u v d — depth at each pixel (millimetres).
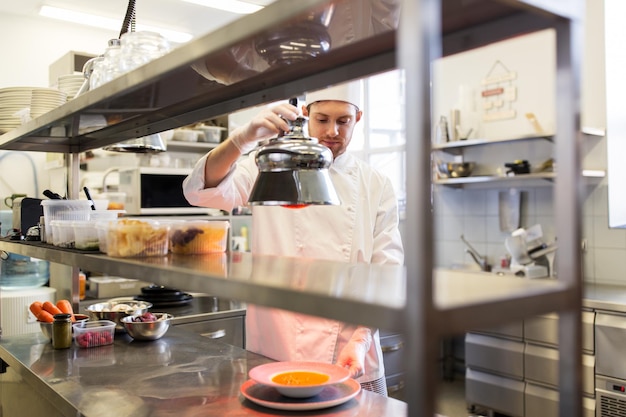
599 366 3023
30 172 4441
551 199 3943
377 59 1206
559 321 821
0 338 2207
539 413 3344
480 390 3666
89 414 1366
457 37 1007
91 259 1449
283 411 1343
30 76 4695
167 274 1090
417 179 607
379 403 1385
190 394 1501
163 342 2111
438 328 608
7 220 3316
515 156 4098
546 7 771
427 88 604
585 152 3691
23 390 1911
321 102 1848
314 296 750
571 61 814
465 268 4422
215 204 1879
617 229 3559
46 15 4625
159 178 4082
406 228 619
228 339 3289
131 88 1265
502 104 4172
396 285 846
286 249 2008
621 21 3730
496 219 4273
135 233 1379
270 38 1048
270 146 1221
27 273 3375
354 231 2027
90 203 2080
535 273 3826
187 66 1132
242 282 883
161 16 4844
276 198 1203
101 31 5055
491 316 674
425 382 594
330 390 1433
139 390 1539
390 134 5168
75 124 1859
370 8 910
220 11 4715
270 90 1461
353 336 1702
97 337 2049
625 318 2945
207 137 4570
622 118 3752
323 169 1243
